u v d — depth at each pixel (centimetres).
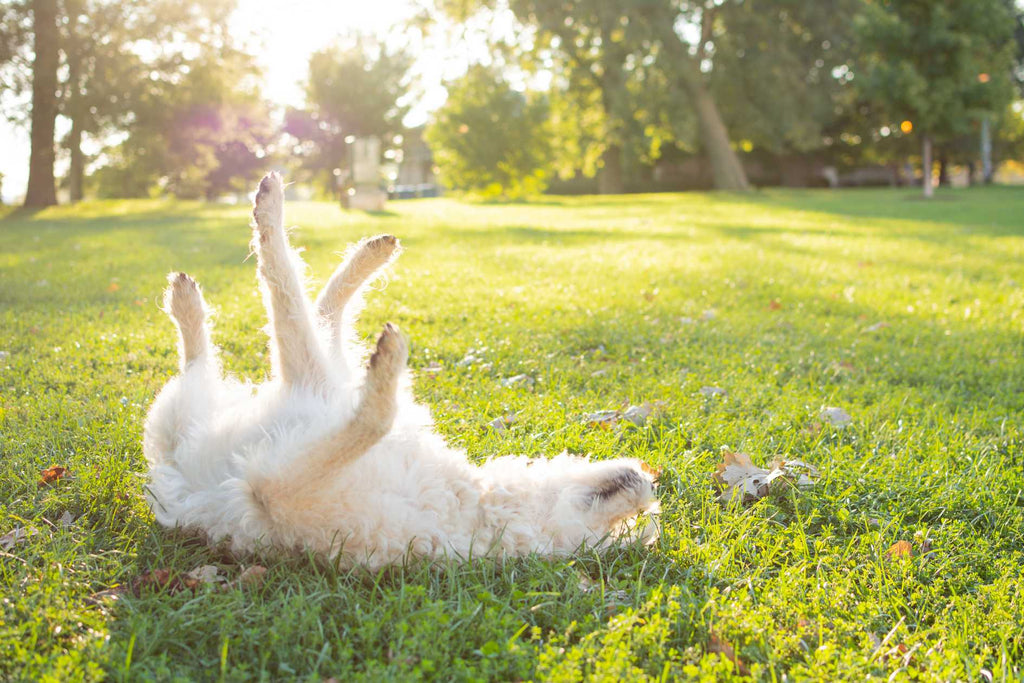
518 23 3506
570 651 228
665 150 5206
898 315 799
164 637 233
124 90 3169
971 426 454
